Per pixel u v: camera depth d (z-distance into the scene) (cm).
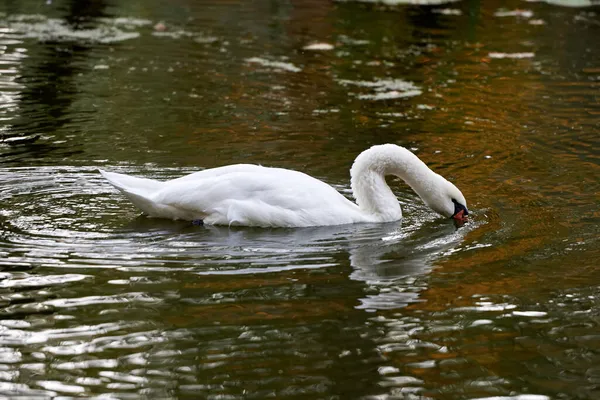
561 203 1391
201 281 1021
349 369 816
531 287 1030
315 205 1262
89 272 1035
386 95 2133
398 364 828
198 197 1238
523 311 958
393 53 2602
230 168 1291
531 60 2550
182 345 854
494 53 2630
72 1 3180
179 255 1109
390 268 1087
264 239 1190
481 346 872
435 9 3331
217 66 2336
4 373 788
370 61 2489
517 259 1128
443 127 1883
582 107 2061
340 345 864
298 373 804
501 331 908
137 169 1498
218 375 795
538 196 1430
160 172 1487
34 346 842
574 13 3316
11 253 1086
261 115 1908
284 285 1017
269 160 1593
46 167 1477
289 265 1088
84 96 1970
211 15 3058
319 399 758
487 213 1345
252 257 1112
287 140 1730
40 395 751
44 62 2261
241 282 1022
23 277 1011
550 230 1255
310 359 831
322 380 791
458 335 896
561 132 1853
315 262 1102
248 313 934
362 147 1703
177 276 1035
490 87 2247
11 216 1234
